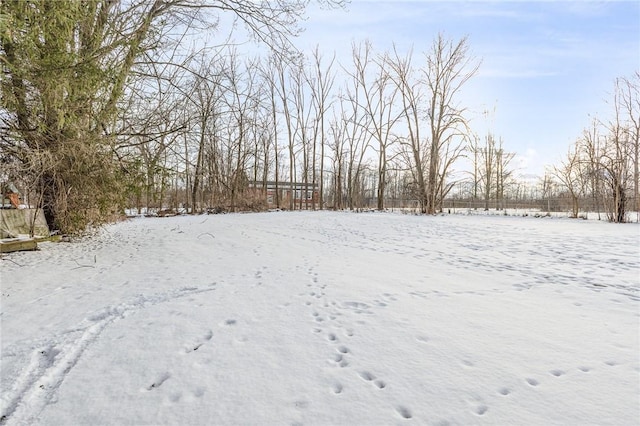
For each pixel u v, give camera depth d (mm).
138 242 9234
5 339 3051
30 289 4656
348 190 33438
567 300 4070
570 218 17531
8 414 2039
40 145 6203
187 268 6008
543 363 2564
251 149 29094
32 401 2162
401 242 9359
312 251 7887
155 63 7594
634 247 7883
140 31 7039
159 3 7922
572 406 2061
